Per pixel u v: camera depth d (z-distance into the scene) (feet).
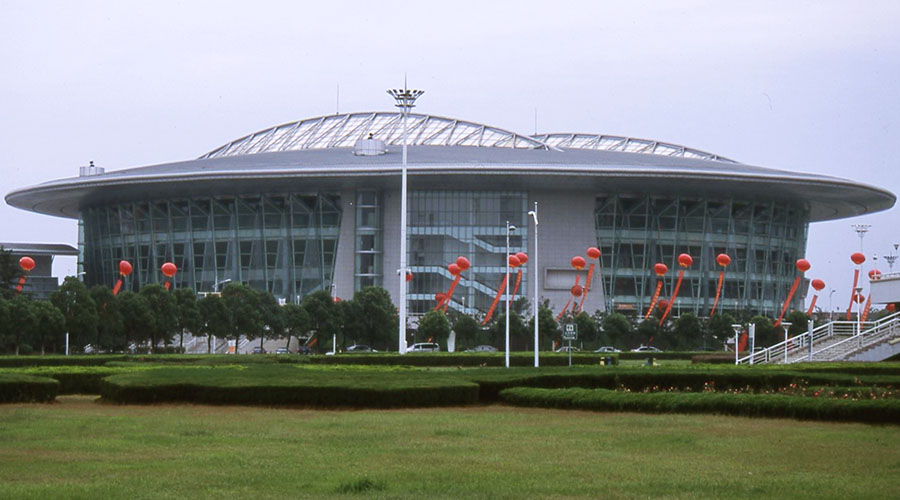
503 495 47.73
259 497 46.78
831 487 50.06
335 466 55.88
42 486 48.98
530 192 376.68
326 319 306.35
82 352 298.97
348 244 374.22
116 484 49.75
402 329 206.39
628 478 52.54
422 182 359.25
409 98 203.92
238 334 298.15
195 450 62.18
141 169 377.30
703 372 106.11
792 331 331.57
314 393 91.20
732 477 53.01
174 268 311.06
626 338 352.90
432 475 53.06
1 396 97.04
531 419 81.41
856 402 77.92
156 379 97.81
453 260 373.20
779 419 80.59
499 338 321.73
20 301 256.93
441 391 92.58
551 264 376.89
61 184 370.94
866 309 305.73
